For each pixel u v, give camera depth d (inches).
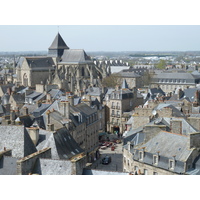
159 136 2605.8
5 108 4722.0
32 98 5561.0
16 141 2496.3
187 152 2295.8
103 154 4670.3
